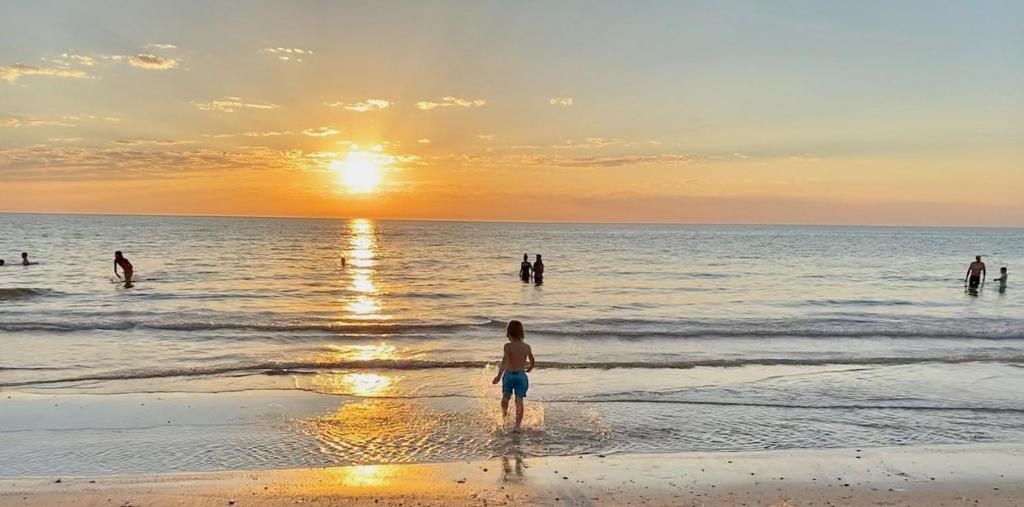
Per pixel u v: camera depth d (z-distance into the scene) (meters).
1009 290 32.12
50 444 8.14
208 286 29.94
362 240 95.94
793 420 9.55
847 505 6.46
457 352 14.46
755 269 44.62
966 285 32.03
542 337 16.52
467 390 10.98
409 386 11.21
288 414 9.48
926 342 16.28
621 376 12.18
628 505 6.36
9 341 15.33
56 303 23.25
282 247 69.56
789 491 6.79
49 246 61.88
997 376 12.38
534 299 26.58
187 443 8.23
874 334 17.23
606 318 20.94
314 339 16.03
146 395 10.45
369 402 10.16
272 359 13.51
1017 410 10.16
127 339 15.72
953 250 82.56
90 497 6.34
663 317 21.34
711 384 11.62
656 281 35.09
